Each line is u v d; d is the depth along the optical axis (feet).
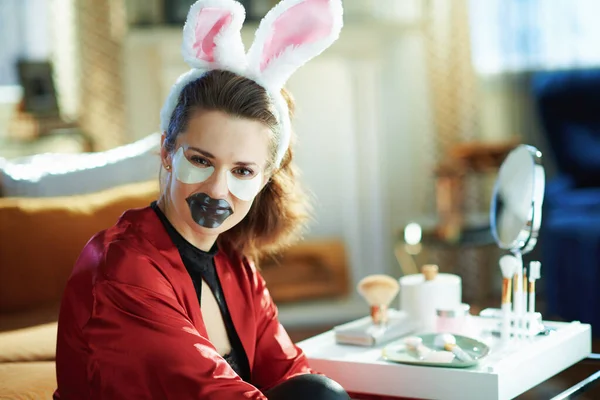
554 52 15.21
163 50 14.32
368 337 5.96
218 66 4.68
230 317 5.16
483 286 14.98
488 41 15.34
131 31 14.17
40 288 7.67
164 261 4.67
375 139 15.03
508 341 5.74
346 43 14.75
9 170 8.46
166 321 4.40
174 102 4.72
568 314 11.88
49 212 7.84
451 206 13.43
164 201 4.88
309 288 14.28
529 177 5.80
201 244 4.97
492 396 5.02
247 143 4.53
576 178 13.48
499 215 6.09
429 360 5.30
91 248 4.66
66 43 14.64
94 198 8.16
